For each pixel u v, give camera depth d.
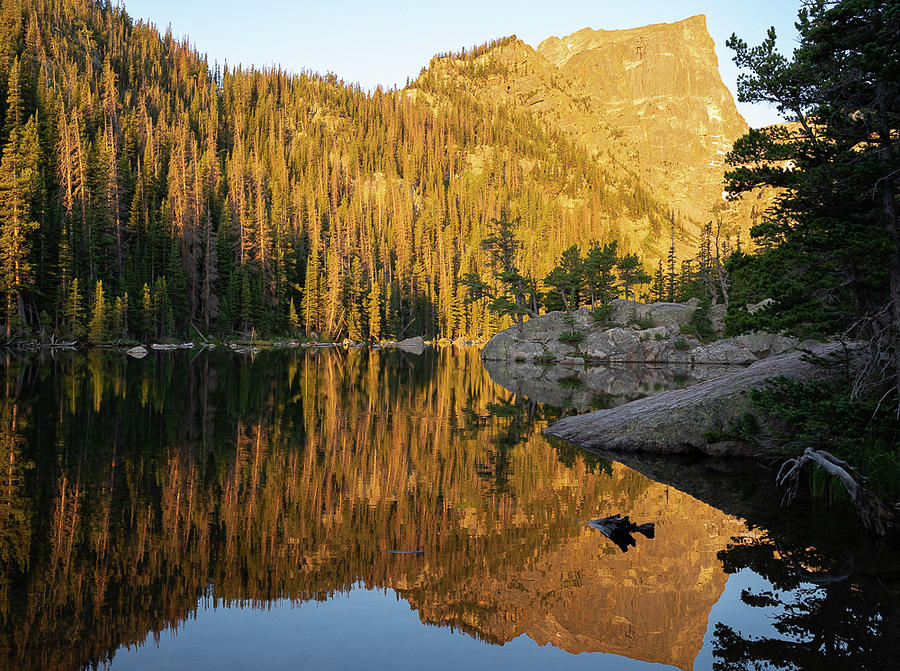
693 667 5.51
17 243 57.44
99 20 167.88
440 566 8.08
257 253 92.81
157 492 11.27
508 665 5.48
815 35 10.53
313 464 13.97
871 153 10.52
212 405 23.44
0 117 81.50
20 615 6.31
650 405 18.27
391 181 183.50
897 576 7.93
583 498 11.66
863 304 11.78
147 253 77.75
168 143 113.69
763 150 12.08
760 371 17.05
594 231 195.88
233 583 7.38
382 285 114.00
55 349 57.34
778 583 7.69
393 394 29.86
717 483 13.16
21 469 12.59
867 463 11.16
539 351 68.75
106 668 5.26
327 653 5.68
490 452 15.98
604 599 7.14
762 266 11.91
